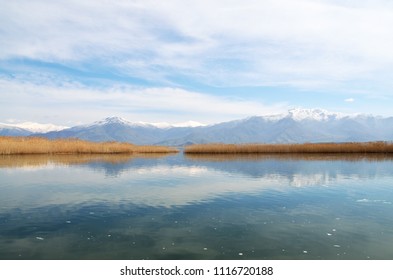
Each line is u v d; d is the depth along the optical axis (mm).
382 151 69438
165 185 27734
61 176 32656
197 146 71750
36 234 14695
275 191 25094
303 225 16078
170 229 15477
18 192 24266
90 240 13945
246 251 12727
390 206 20031
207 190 25500
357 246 13180
